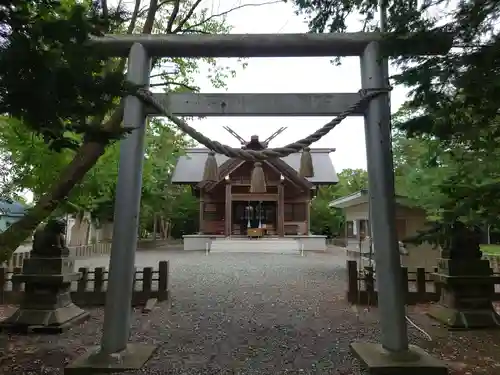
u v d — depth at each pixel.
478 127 3.53
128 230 4.29
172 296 8.10
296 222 25.94
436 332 5.53
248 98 4.70
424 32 3.19
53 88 2.43
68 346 4.84
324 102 4.67
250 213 25.44
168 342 5.03
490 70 2.96
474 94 3.09
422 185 7.16
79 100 2.71
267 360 4.38
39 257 5.74
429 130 3.59
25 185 6.37
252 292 8.62
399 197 9.35
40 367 4.14
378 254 4.27
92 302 7.33
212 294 8.35
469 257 5.96
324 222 34.12
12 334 5.35
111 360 4.03
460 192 3.82
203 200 25.81
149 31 6.78
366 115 4.57
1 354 4.52
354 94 4.67
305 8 4.95
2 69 2.32
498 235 20.69
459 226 4.83
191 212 35.19
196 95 4.71
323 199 34.38
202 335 5.37
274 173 25.06
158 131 11.31
